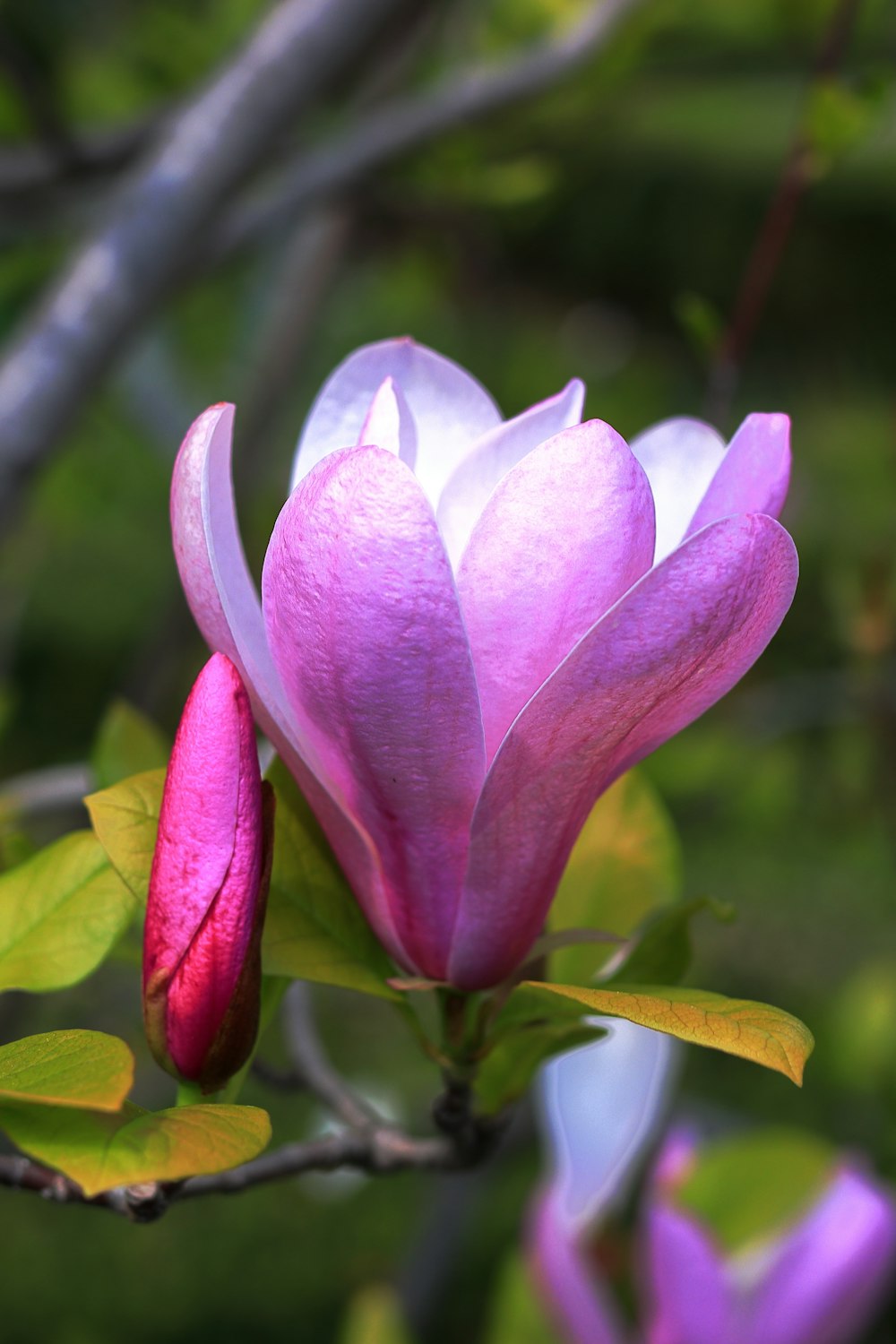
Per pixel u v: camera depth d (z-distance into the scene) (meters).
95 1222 2.13
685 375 4.83
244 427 1.32
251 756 0.46
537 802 0.46
